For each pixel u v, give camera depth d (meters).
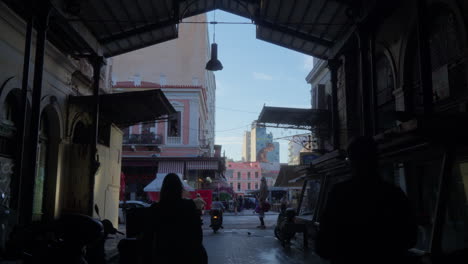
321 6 13.75
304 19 14.93
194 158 31.45
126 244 6.16
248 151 162.75
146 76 44.97
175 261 3.72
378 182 2.81
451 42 9.75
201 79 45.00
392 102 12.82
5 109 10.74
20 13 10.24
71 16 11.67
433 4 9.98
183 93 35.78
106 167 16.23
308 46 16.98
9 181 10.74
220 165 33.03
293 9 14.44
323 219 2.79
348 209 2.72
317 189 18.25
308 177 16.33
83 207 13.52
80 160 13.80
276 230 15.17
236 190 116.12
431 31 10.60
